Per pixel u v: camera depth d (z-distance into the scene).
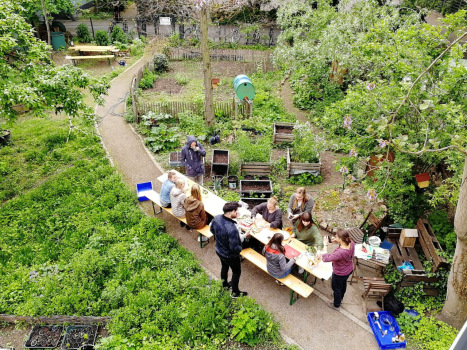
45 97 10.39
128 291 7.70
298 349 6.79
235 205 6.90
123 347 6.68
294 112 15.77
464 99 7.66
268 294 7.89
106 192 10.83
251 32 24.08
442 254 7.68
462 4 11.78
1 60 10.30
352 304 7.71
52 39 22.03
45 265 8.42
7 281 8.05
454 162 7.47
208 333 6.97
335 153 12.98
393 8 13.16
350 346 6.91
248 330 6.85
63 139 13.55
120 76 19.48
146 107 14.68
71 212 10.07
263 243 7.98
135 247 8.75
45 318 7.24
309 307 7.63
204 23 12.23
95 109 16.03
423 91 7.82
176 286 7.80
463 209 5.99
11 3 11.02
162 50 21.62
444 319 7.25
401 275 7.94
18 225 9.70
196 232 9.56
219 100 16.70
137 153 12.93
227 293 7.66
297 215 8.47
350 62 12.63
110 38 23.28
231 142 13.32
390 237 8.90
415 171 8.88
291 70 18.36
